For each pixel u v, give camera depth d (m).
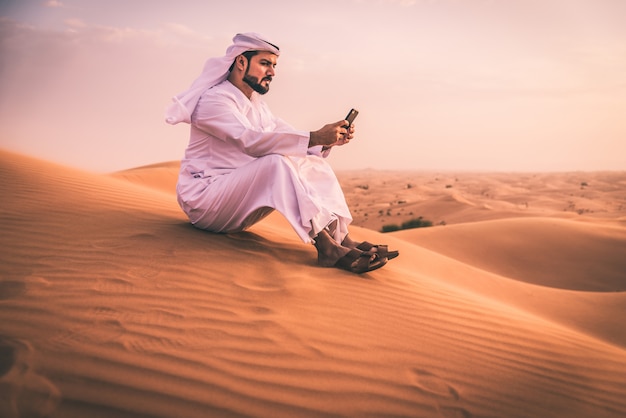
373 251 3.67
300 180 3.55
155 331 2.45
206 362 2.25
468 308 3.59
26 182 5.02
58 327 2.36
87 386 1.97
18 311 2.46
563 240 14.60
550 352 3.05
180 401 1.96
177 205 5.79
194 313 2.70
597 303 7.05
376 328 2.87
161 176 15.81
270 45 3.91
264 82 4.03
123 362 2.15
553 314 6.42
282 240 4.55
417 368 2.50
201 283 3.12
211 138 3.96
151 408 1.90
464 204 38.78
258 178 3.63
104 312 2.57
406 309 3.26
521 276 12.92
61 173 6.02
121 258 3.35
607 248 14.05
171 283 3.05
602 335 5.60
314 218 3.41
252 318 2.73
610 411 2.45
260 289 3.16
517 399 2.39
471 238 14.79
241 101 3.91
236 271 3.41
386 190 78.50
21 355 2.08
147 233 3.93
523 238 14.75
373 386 2.27
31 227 3.72
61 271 3.02
